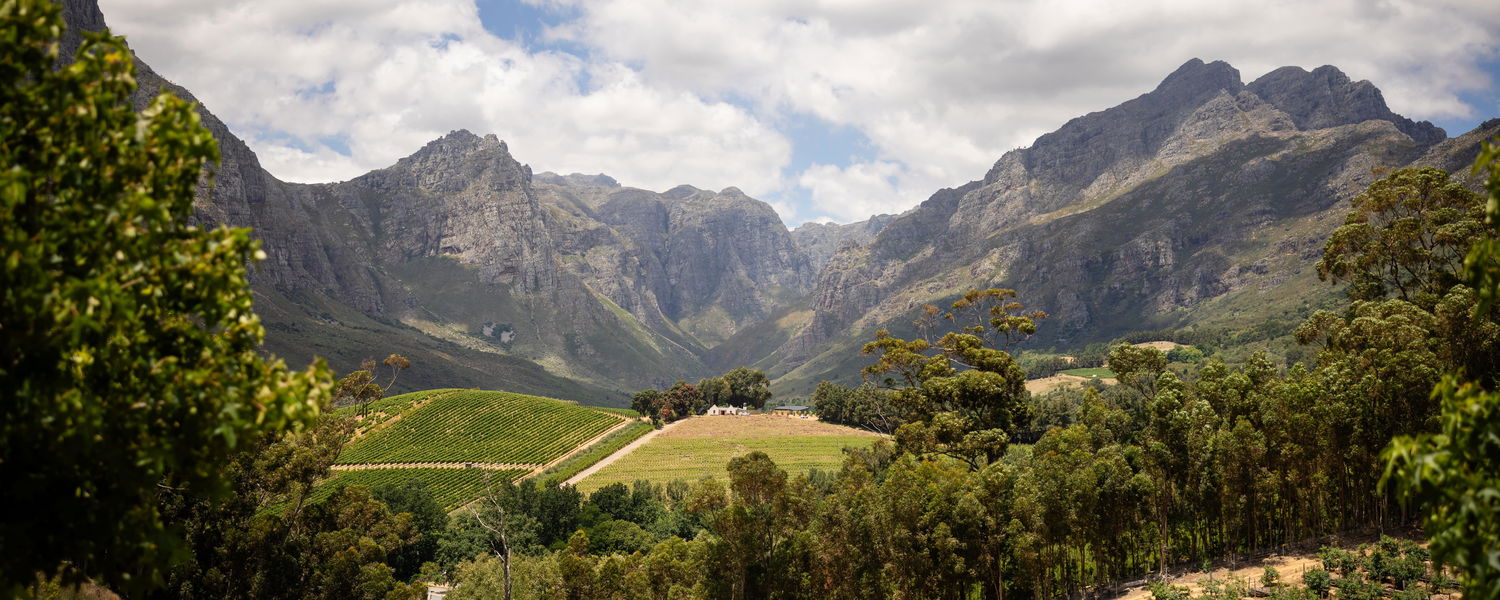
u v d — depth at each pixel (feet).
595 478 542.16
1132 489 194.29
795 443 644.69
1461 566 43.52
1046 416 502.38
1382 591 158.51
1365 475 214.28
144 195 40.24
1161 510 209.26
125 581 45.24
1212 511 209.46
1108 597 202.08
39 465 40.70
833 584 194.80
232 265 44.19
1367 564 171.94
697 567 219.41
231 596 172.76
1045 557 191.01
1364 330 199.62
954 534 187.42
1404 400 191.72
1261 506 225.35
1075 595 214.90
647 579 236.63
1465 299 182.91
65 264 40.60
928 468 209.26
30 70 40.68
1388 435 193.77
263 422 45.21
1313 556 202.08
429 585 322.34
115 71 43.29
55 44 41.11
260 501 179.42
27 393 39.14
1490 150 40.40
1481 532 41.37
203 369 44.01
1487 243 42.24
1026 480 197.06
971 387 295.07
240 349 46.09
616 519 396.98
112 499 42.83
